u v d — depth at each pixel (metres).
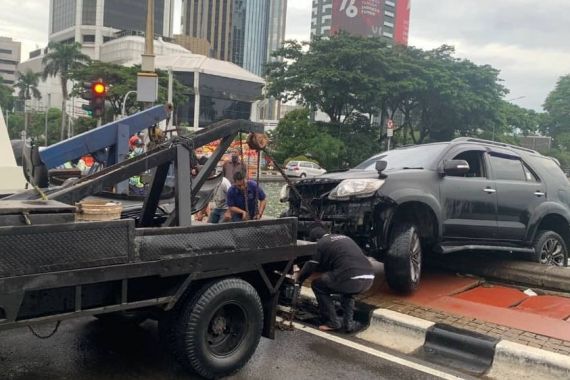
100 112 13.39
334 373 4.77
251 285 4.83
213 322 4.49
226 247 4.50
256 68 160.00
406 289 6.80
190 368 4.36
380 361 5.13
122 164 4.60
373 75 46.97
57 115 89.19
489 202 7.52
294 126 49.09
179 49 112.69
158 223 5.71
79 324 5.69
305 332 5.88
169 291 4.23
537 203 8.12
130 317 5.06
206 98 85.81
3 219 3.41
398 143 53.59
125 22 123.75
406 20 137.12
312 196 7.12
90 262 3.66
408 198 6.65
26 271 3.38
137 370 4.58
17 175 6.75
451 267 8.52
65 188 4.47
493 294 7.27
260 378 4.57
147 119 8.19
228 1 152.38
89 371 4.52
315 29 142.00
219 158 5.21
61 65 76.25
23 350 4.92
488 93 48.94
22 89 95.44
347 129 49.59
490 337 5.35
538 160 8.64
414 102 50.84
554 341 5.40
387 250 6.70
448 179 7.20
